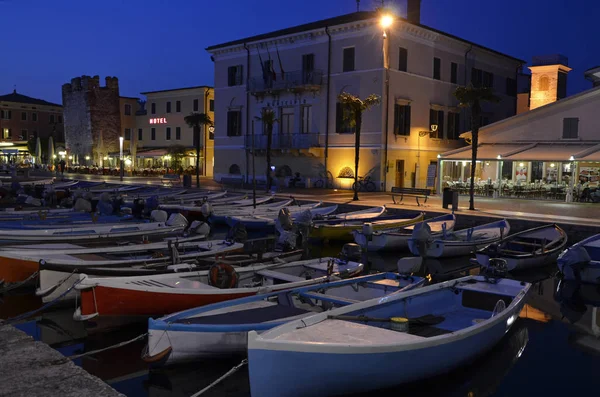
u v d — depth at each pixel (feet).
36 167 209.26
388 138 115.03
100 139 199.31
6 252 40.16
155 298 32.01
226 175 146.92
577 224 63.36
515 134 105.40
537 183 99.71
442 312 32.68
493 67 144.36
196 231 56.39
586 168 96.32
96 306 31.24
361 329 24.38
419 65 122.01
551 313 38.83
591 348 31.42
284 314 28.55
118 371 28.14
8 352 20.77
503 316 28.48
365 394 23.21
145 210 76.79
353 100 93.66
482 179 112.47
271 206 89.15
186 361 26.37
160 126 203.82
